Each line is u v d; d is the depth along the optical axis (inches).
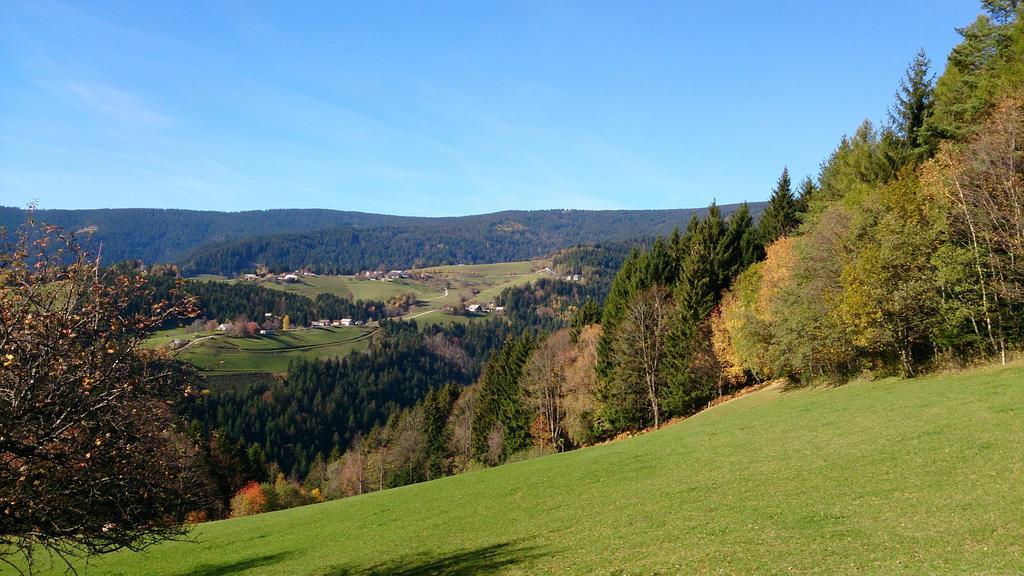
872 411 1322.6
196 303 560.1
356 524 1402.6
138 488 533.0
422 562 897.5
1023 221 1304.1
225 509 3339.1
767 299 2258.9
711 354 2623.0
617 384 2770.7
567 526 962.1
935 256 1501.0
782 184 3253.0
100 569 1162.0
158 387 535.5
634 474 1326.3
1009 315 1409.9
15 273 476.4
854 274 1652.3
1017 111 1416.1
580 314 4101.9
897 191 1690.5
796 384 2197.3
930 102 2128.4
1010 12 1797.5
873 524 648.4
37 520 490.9
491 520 1148.5
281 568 1032.2
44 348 468.1
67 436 481.1
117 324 508.7
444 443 4256.9
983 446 846.5
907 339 1620.3
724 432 1611.7
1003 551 504.7
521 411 3452.3
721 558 628.4
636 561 679.7
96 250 521.7
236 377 6614.2
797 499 813.9
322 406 6309.1
